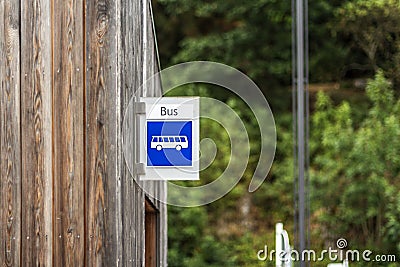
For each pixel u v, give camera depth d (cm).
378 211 1352
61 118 439
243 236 1466
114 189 436
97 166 437
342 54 1641
